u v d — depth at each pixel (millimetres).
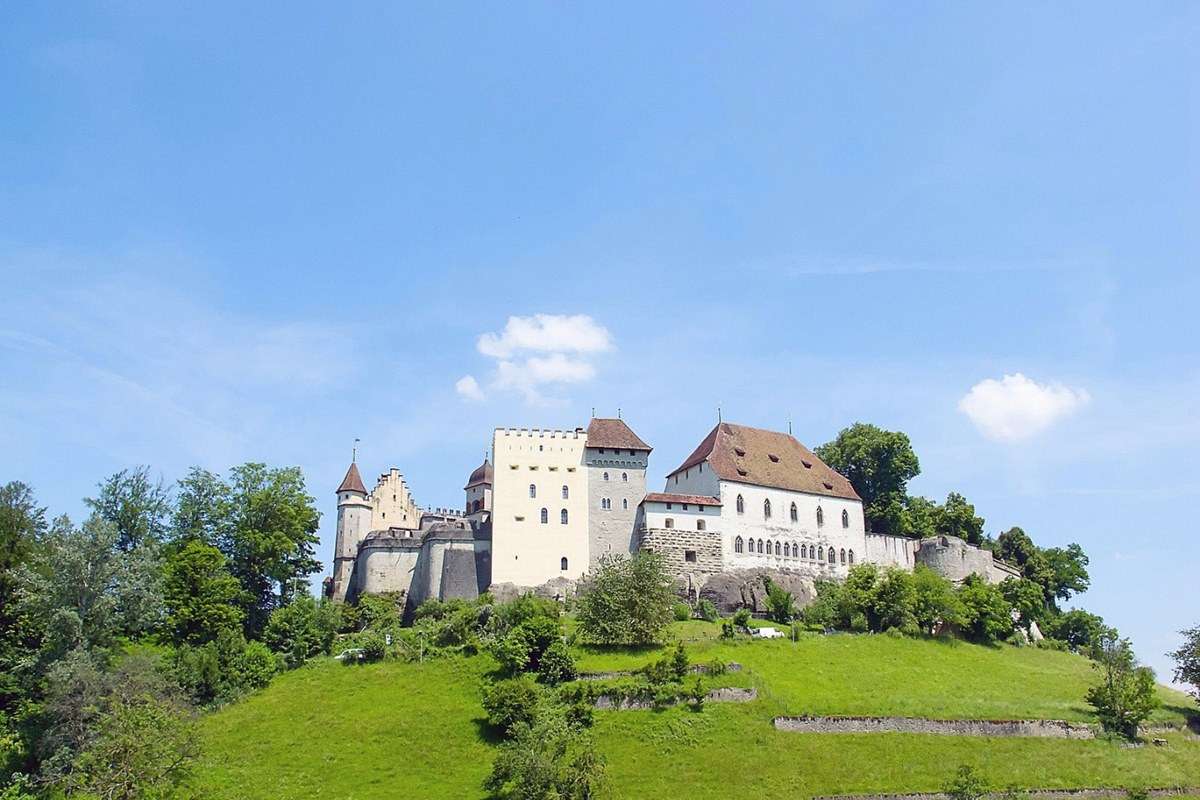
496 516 137000
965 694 103562
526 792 75500
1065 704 101562
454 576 135750
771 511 144000
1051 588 165250
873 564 138625
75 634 93375
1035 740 91750
